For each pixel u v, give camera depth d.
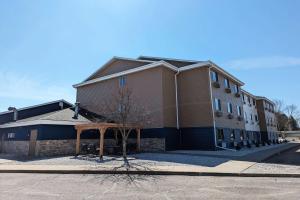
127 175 8.96
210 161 12.05
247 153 16.56
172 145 19.48
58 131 17.47
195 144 19.88
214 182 7.57
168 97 20.12
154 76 20.31
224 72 23.11
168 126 19.44
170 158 13.51
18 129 19.20
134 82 21.67
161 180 7.96
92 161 12.64
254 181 7.69
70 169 9.82
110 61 24.39
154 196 5.86
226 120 22.67
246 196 5.81
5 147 20.52
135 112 20.09
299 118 66.94
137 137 18.30
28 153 17.33
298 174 8.41
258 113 37.50
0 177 8.80
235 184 7.23
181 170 9.30
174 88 21.25
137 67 21.39
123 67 23.50
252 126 33.31
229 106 24.30
